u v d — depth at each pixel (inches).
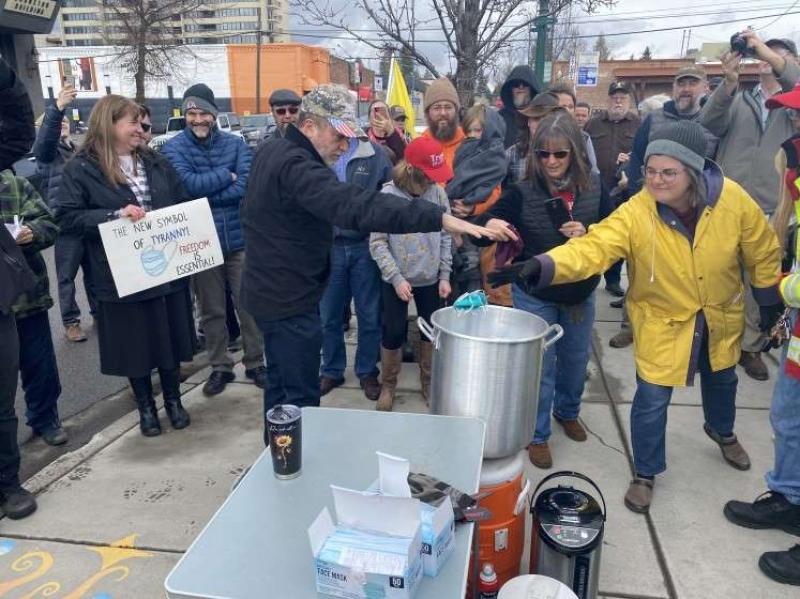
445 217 87.5
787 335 100.5
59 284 215.8
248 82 1646.2
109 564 101.7
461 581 54.6
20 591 96.0
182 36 1283.2
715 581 96.7
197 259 139.9
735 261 107.1
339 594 52.1
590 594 84.8
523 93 191.6
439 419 79.7
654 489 120.2
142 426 143.7
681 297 107.6
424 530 55.1
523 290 123.6
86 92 1546.5
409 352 188.2
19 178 128.0
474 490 65.2
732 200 102.7
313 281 105.3
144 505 117.3
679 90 189.0
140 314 135.1
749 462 126.6
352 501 55.4
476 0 237.8
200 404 160.7
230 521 61.2
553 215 117.1
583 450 135.3
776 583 96.2
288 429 65.6
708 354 114.9
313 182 91.8
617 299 237.9
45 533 109.3
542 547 84.7
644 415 112.5
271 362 112.0
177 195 144.6
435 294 151.8
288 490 65.9
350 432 76.6
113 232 127.6
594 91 1249.4
